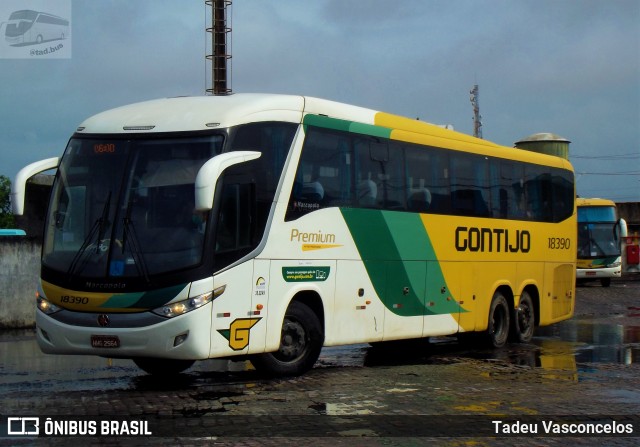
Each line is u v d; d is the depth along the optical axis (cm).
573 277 2059
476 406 1037
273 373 1215
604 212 4197
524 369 1395
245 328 1124
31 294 1983
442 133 1593
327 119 1290
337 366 1420
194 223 1079
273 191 1179
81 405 1012
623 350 1712
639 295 3438
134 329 1052
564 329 2208
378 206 1391
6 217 5553
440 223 1550
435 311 1530
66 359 1489
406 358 1562
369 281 1363
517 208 1822
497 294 1748
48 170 1184
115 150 1130
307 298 1276
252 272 1138
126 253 1075
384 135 1416
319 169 1267
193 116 1134
